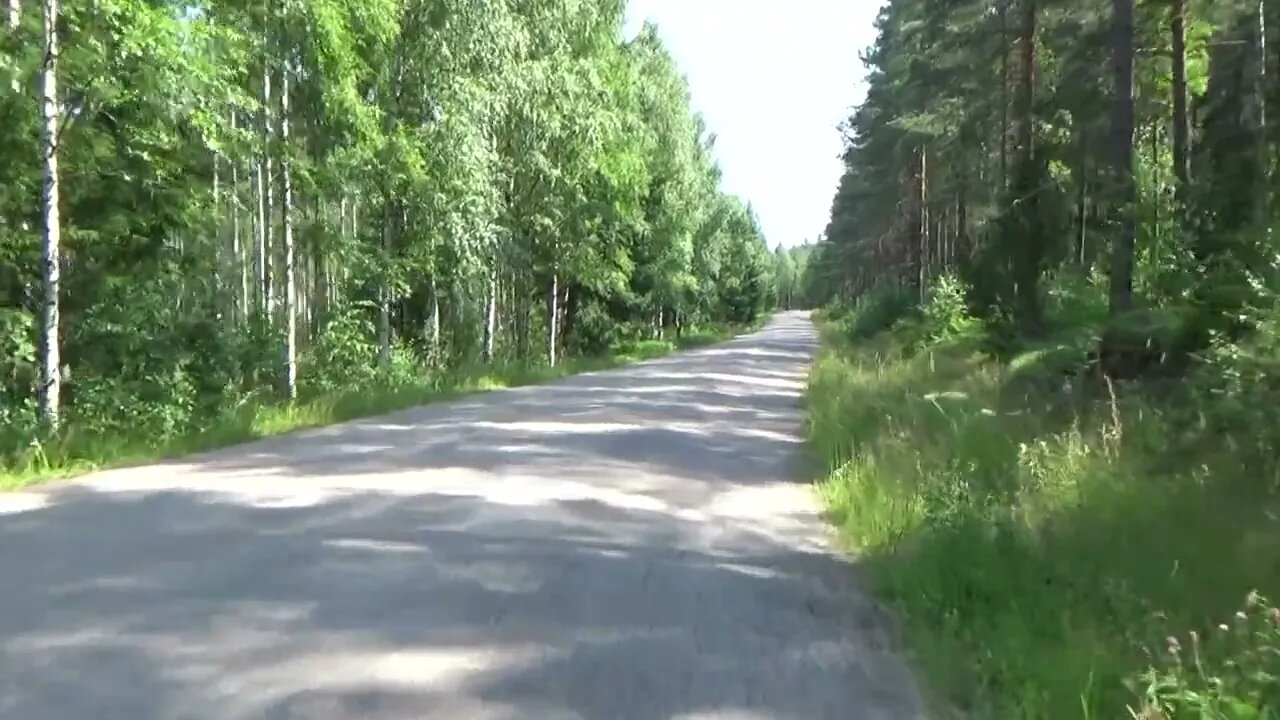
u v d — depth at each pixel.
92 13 16.31
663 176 50.22
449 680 5.66
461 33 25.97
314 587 7.42
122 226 18.73
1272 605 6.38
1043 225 22.22
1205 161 25.84
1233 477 9.35
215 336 19.45
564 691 5.55
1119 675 5.55
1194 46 30.16
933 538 8.27
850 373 26.19
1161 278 18.56
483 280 30.61
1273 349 10.45
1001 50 31.58
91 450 13.79
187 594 7.17
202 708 5.16
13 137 17.22
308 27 21.77
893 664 6.19
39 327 16.66
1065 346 17.55
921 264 46.06
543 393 26.38
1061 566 7.33
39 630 6.33
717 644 6.46
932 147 42.41
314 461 13.70
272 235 28.28
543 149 31.20
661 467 13.77
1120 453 10.73
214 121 18.97
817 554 9.15
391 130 25.67
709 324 87.62
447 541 9.00
